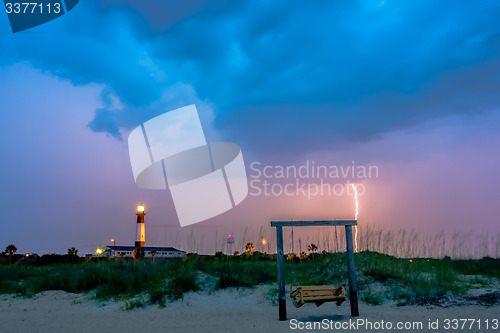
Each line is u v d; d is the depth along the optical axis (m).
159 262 14.73
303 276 12.75
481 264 13.43
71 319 9.20
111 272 13.54
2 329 8.23
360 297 10.82
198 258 14.64
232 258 14.36
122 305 10.70
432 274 11.76
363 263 13.00
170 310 10.03
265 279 12.91
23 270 16.41
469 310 8.73
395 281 11.56
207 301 10.95
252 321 8.34
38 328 8.21
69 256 24.62
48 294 12.66
